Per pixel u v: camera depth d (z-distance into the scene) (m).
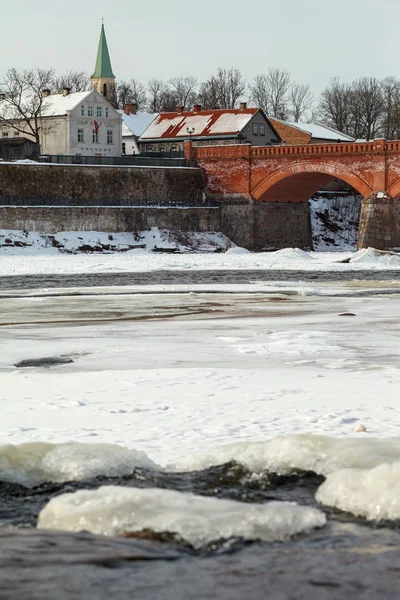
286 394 18.58
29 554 8.10
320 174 114.25
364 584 7.51
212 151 120.75
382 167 106.25
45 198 113.12
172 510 9.40
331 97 194.75
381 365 23.45
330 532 9.18
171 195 120.00
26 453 12.02
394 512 9.70
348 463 11.61
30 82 148.25
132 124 163.88
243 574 7.73
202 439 14.18
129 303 46.09
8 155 133.88
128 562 7.96
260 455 12.04
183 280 66.12
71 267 81.56
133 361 24.72
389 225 106.06
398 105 189.12
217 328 33.47
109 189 116.81
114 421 15.79
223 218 119.75
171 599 7.03
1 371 23.06
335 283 61.94
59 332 32.56
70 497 9.84
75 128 145.50
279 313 39.91
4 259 94.81
